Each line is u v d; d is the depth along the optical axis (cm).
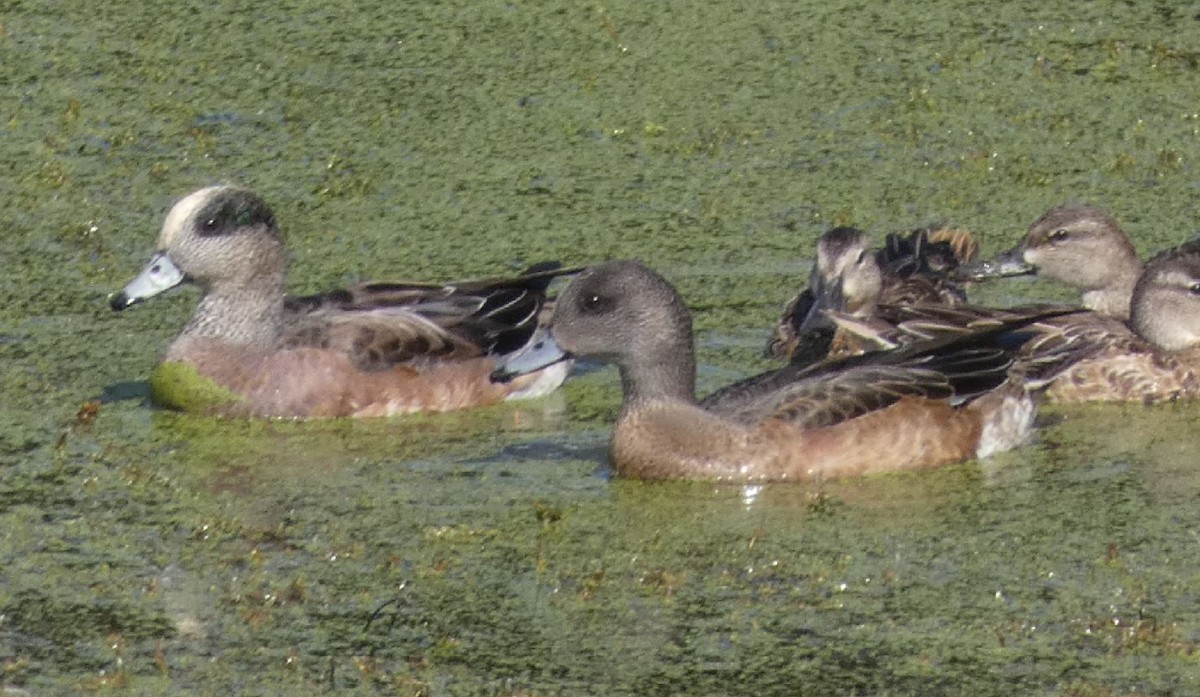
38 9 2328
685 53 2184
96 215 1847
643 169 1930
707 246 1770
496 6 2328
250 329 1493
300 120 2041
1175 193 1856
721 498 1329
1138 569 1205
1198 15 2258
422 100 2081
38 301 1686
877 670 1089
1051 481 1355
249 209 1488
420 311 1534
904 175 1909
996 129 1998
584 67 2150
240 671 1108
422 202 1872
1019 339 1485
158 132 2022
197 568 1234
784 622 1149
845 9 2298
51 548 1264
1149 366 1530
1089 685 1062
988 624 1139
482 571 1223
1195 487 1338
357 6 2330
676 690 1073
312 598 1191
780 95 2080
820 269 1584
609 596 1188
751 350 1593
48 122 2045
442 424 1492
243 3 2342
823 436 1352
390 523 1294
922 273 1655
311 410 1488
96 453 1414
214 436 1457
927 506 1310
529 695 1067
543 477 1370
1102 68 2125
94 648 1136
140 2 2347
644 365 1359
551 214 1841
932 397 1383
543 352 1370
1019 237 1772
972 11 2286
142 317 1662
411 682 1084
